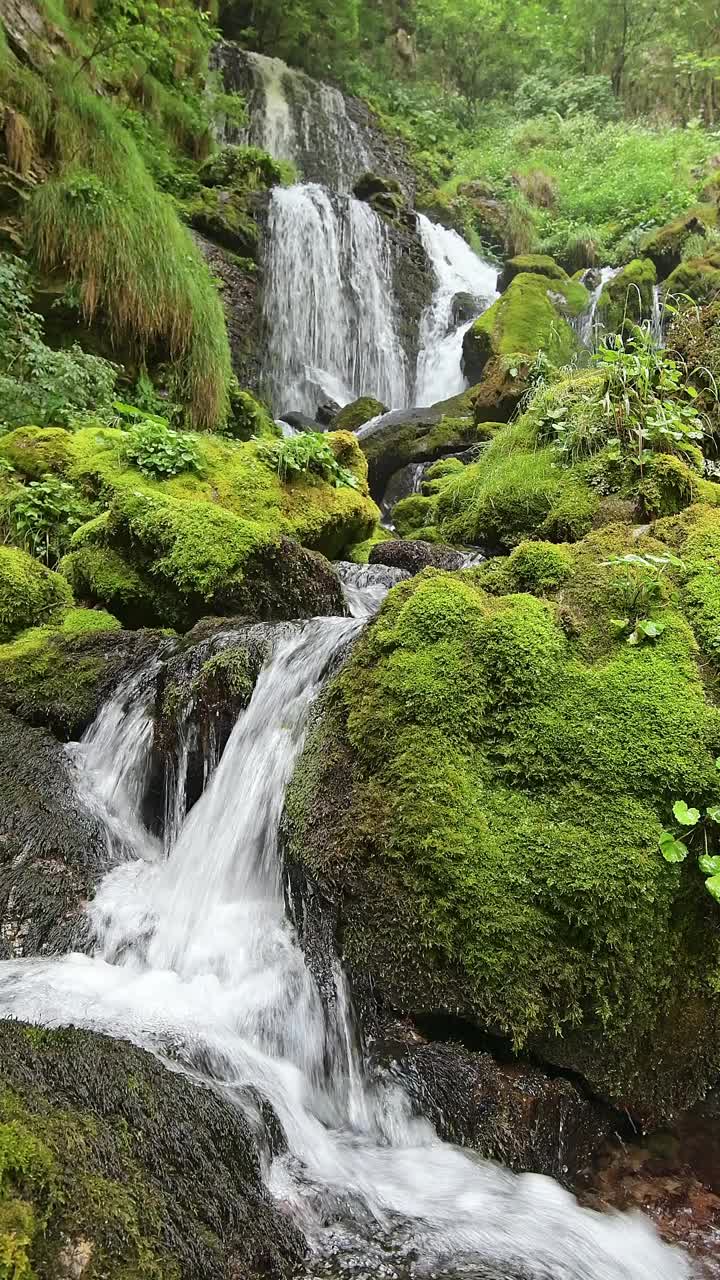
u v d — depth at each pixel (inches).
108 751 141.3
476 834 91.0
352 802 98.7
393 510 283.7
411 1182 79.6
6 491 211.6
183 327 337.1
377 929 92.4
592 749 93.5
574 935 86.0
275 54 718.5
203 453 220.4
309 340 490.6
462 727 98.0
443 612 105.8
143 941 109.0
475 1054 87.8
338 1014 93.4
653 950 85.9
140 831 135.2
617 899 85.3
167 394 333.4
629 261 537.0
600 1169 84.0
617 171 650.8
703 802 88.4
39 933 109.2
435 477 315.3
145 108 483.2
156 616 177.3
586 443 196.9
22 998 91.2
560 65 828.6
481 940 87.0
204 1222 63.7
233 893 113.2
